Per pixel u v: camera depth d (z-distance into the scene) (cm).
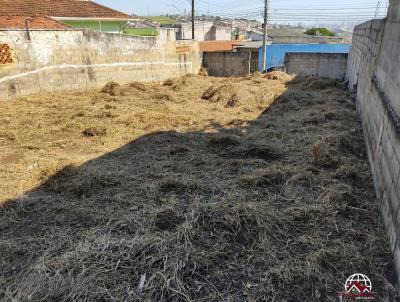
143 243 233
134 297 193
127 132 531
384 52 392
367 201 302
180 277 207
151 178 353
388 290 199
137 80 1113
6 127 546
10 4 1156
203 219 262
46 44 823
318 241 240
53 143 477
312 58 1327
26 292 195
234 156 421
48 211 288
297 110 703
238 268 217
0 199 306
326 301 191
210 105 759
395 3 354
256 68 1614
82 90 928
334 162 377
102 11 1334
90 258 222
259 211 271
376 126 369
